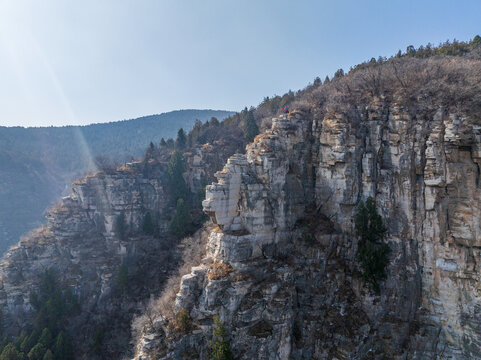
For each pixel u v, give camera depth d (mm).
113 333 61625
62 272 81062
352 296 39281
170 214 89562
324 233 42281
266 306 36312
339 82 54969
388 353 36125
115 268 78125
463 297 35031
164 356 33906
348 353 34750
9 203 162750
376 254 38281
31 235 91062
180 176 93562
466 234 35125
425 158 38281
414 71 45250
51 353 53656
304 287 40094
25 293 73750
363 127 43094
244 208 41062
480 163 34938
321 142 45094
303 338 37688
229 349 33625
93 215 91688
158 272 72312
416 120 39594
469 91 37312
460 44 74875
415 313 37594
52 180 197000
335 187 43656
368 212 40250
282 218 42875
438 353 35531
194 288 38188
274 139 44656
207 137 120250
